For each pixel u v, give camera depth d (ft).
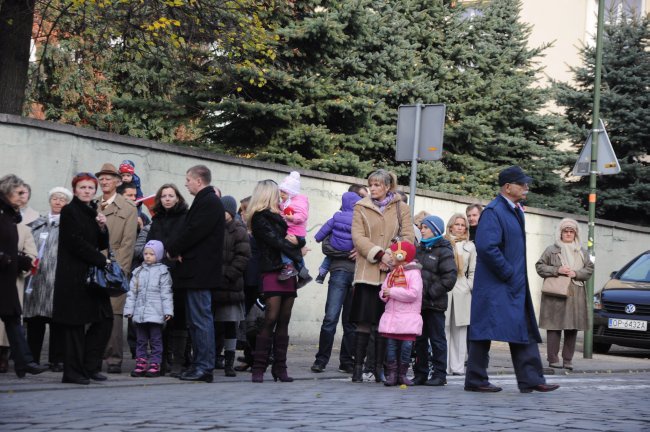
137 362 33.12
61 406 23.97
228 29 55.31
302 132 64.95
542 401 27.78
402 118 43.80
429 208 62.69
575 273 44.09
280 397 26.94
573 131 86.43
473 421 22.12
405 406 25.12
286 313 32.73
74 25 54.85
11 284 29.99
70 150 41.91
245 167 50.57
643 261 62.75
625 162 90.74
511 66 83.76
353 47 69.15
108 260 30.07
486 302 30.81
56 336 33.91
